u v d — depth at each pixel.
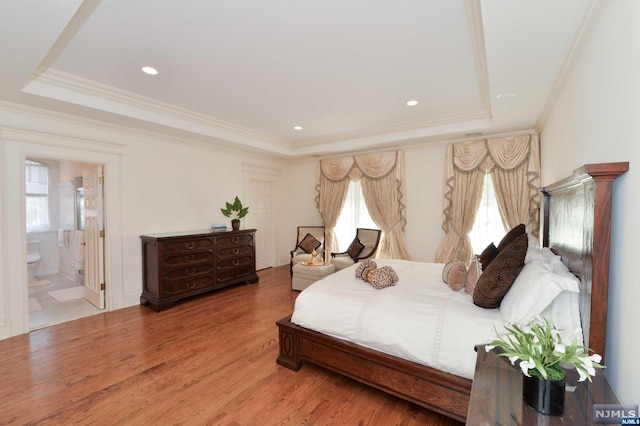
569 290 1.59
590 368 1.04
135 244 4.12
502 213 4.29
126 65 2.65
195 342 2.94
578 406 1.12
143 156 4.20
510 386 1.24
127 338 3.03
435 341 1.84
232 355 2.68
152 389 2.18
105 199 3.83
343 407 2.00
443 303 2.09
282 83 3.05
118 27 2.07
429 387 1.83
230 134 4.77
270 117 4.20
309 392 2.16
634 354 1.17
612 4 1.41
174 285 4.02
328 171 6.00
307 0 1.81
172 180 4.55
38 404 2.01
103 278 3.88
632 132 1.21
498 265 1.96
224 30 2.13
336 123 4.49
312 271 4.57
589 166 1.33
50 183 5.77
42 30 1.78
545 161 3.63
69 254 5.55
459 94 3.34
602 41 1.55
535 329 1.22
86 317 3.62
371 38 2.23
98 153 3.74
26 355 2.67
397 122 4.41
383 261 3.80
